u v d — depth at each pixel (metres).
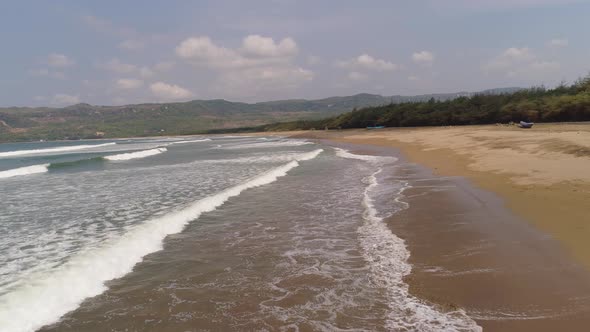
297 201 13.55
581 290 5.46
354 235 9.27
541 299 5.33
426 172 18.31
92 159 35.19
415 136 46.22
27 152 64.25
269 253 8.23
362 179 17.88
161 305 5.91
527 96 58.69
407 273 6.70
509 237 7.98
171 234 9.85
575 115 45.84
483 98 66.38
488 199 11.40
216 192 15.85
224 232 9.95
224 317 5.47
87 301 6.09
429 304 5.50
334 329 4.98
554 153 17.03
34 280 6.88
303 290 6.27
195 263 7.74
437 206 11.32
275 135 97.44
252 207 12.80
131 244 8.74
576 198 10.02
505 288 5.77
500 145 23.44
